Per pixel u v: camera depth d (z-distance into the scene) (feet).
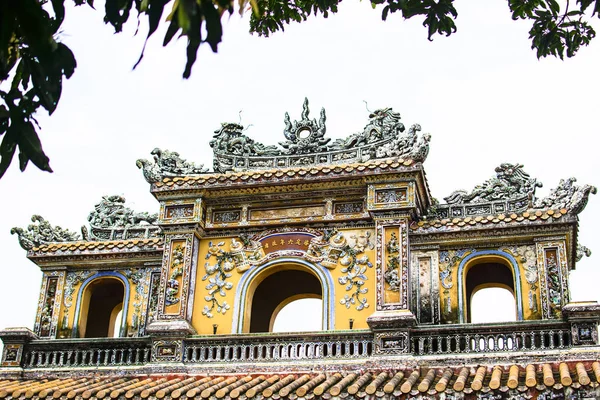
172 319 75.05
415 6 46.42
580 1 39.63
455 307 72.74
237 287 76.95
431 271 74.28
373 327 69.62
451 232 74.64
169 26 25.46
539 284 71.41
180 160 82.38
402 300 70.69
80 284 83.20
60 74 28.32
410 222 75.36
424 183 76.84
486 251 74.38
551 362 65.00
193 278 77.36
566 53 48.91
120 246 82.33
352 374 67.67
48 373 76.02
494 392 59.16
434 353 67.87
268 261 77.20
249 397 63.16
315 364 69.72
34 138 28.76
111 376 73.97
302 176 76.89
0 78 27.89
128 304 81.25
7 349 77.61
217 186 78.74
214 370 71.87
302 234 77.56
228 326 75.56
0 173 28.91
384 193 75.31
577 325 65.51
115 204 86.74
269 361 71.20
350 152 79.92
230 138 83.66
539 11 47.73
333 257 75.82
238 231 79.30
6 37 25.36
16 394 67.87
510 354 66.23
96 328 88.94
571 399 57.21
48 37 26.43
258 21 54.03
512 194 76.64
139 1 28.81
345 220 76.69
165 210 79.66
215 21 24.97
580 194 72.08
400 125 79.15
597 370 59.41
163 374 72.49
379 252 73.20
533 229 73.26
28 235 84.23
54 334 80.89
